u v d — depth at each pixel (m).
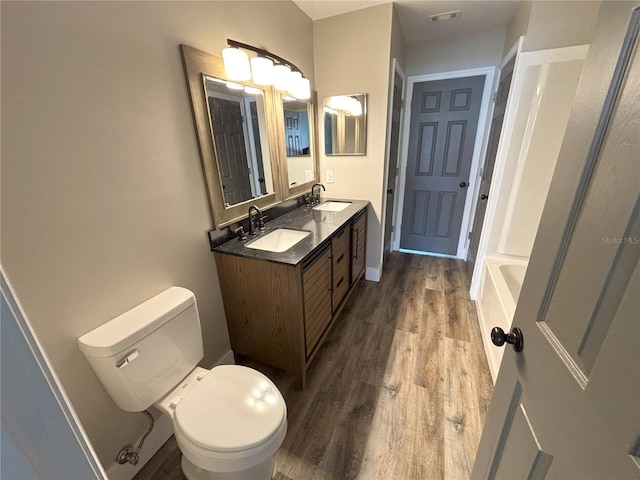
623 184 0.39
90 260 0.96
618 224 0.39
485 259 2.26
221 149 1.47
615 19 0.44
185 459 1.17
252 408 1.01
